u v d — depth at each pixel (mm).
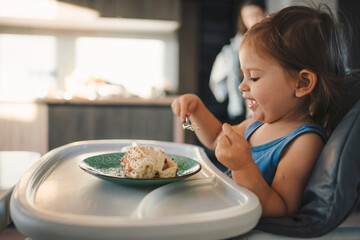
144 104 2756
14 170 693
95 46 3885
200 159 792
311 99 645
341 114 638
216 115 4152
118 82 3967
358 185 488
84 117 2729
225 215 407
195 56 4227
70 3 3322
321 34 617
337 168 499
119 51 3939
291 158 595
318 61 606
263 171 647
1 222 501
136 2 3426
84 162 657
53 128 2719
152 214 467
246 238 482
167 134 2799
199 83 4266
